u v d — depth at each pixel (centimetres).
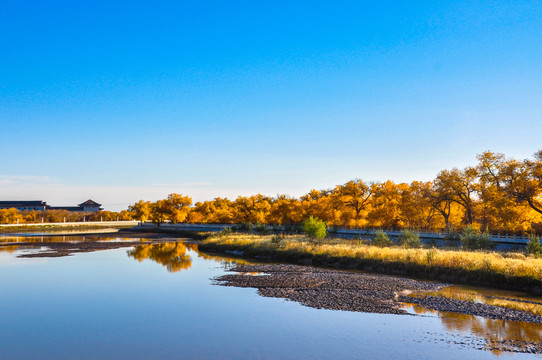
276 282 3034
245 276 3334
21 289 2756
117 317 2034
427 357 1470
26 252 5578
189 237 9712
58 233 11288
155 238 9319
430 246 5231
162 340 1683
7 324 1916
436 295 2584
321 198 10088
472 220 7562
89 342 1664
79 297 2500
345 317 2033
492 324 1897
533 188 5881
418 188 8481
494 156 6681
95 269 3797
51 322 1952
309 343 1636
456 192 7206
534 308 2228
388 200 9131
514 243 4884
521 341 1645
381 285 2916
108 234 11050
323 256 4203
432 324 1898
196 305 2291
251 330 1812
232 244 5731
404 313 2109
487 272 2950
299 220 9819
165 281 3088
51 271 3650
